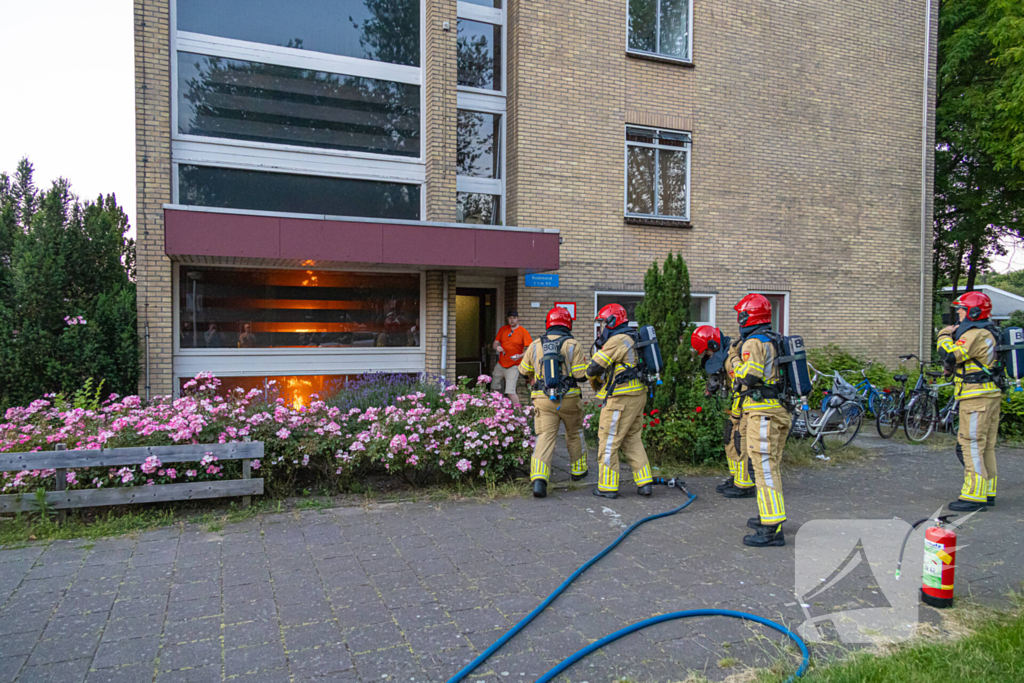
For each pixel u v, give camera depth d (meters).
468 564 4.41
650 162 11.47
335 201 9.45
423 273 9.77
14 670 3.04
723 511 5.75
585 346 10.91
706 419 7.50
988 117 15.07
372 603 3.79
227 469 5.63
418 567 4.35
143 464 5.20
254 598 3.84
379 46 9.70
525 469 6.94
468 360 11.31
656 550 4.74
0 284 7.90
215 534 4.97
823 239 12.81
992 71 15.59
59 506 5.05
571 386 6.24
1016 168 15.12
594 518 5.48
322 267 9.08
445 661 3.16
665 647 3.30
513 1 10.51
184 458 5.32
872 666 3.00
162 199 8.26
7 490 5.11
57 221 8.26
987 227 17.27
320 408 6.61
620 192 11.11
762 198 12.23
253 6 8.99
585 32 10.83
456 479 6.30
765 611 3.72
